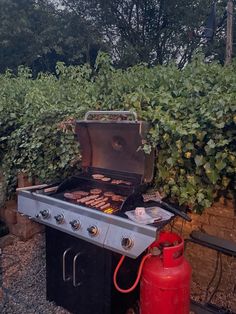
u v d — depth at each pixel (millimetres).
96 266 2184
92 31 16359
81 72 4293
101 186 2518
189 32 15359
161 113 2527
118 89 3178
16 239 3672
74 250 2295
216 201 2488
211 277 2619
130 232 1836
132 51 15148
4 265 3123
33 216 2371
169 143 2377
